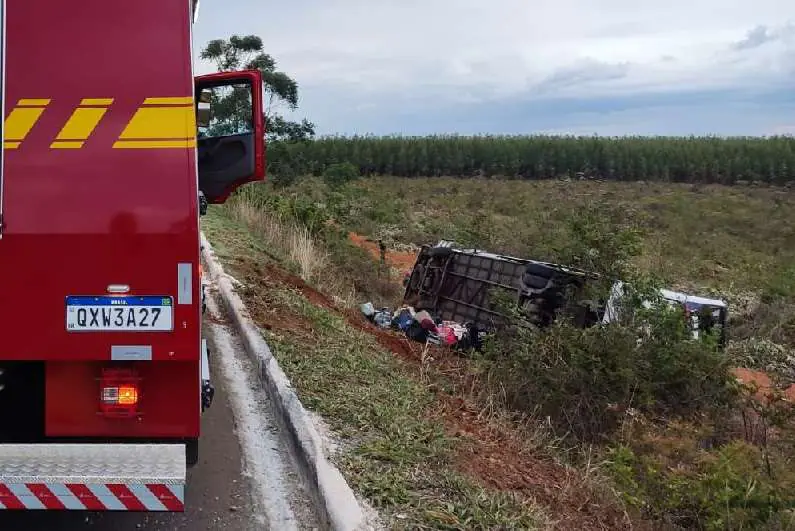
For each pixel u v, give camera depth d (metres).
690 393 7.32
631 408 6.88
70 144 3.06
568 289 8.48
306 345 6.82
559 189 40.81
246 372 6.43
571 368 6.93
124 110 3.08
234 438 5.13
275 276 10.13
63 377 3.25
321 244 14.31
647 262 18.03
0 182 3.03
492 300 8.77
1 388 3.40
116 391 3.22
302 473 4.54
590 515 4.72
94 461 3.13
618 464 5.62
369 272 14.09
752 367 11.39
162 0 3.11
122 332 3.13
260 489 4.43
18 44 3.04
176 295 3.13
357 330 8.34
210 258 10.10
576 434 6.64
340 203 21.75
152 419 3.33
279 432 5.27
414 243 20.39
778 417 7.23
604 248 8.46
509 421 6.34
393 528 3.66
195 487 4.40
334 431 4.81
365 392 5.70
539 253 10.70
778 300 15.71
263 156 4.30
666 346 7.48
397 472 4.30
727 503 5.09
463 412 6.18
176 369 3.32
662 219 29.52
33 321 3.09
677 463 6.10
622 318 7.76
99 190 3.07
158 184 3.09
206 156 4.32
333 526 3.72
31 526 3.89
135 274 3.11
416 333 10.05
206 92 4.23
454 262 11.60
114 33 3.08
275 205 15.57
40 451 3.12
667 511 5.27
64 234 3.06
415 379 6.71
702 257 21.73
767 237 28.11
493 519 3.88
